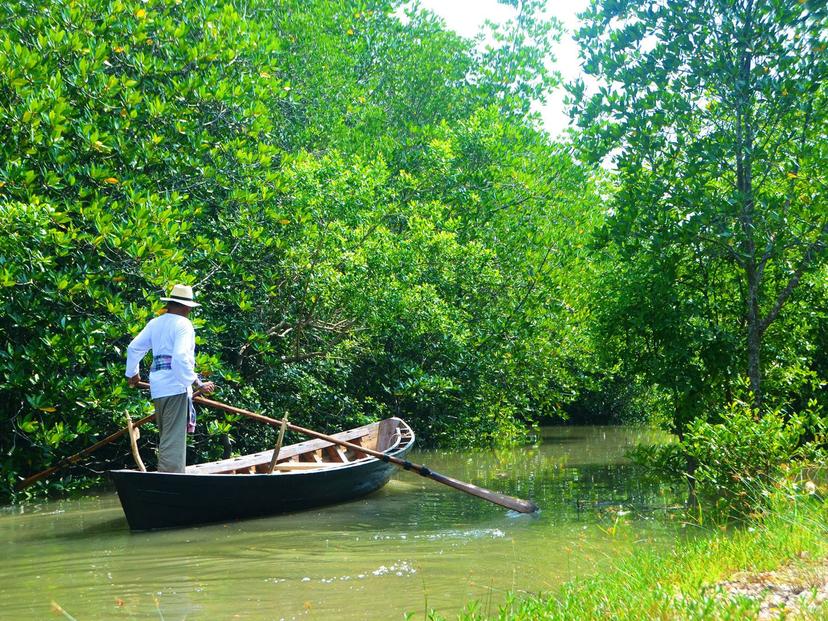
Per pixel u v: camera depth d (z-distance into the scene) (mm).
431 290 14766
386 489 10266
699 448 8445
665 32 10094
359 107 19781
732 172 10500
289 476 8266
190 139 11727
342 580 5562
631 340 11492
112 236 9750
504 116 20641
